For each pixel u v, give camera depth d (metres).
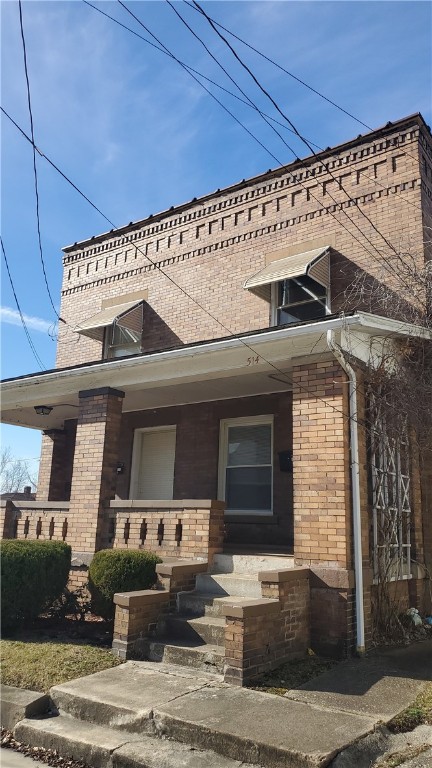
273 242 11.90
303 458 7.82
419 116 10.52
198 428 11.89
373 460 8.09
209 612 7.47
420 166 10.38
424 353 9.13
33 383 11.05
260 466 11.06
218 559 8.41
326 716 5.11
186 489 11.75
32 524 10.52
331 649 6.98
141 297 13.78
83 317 14.88
